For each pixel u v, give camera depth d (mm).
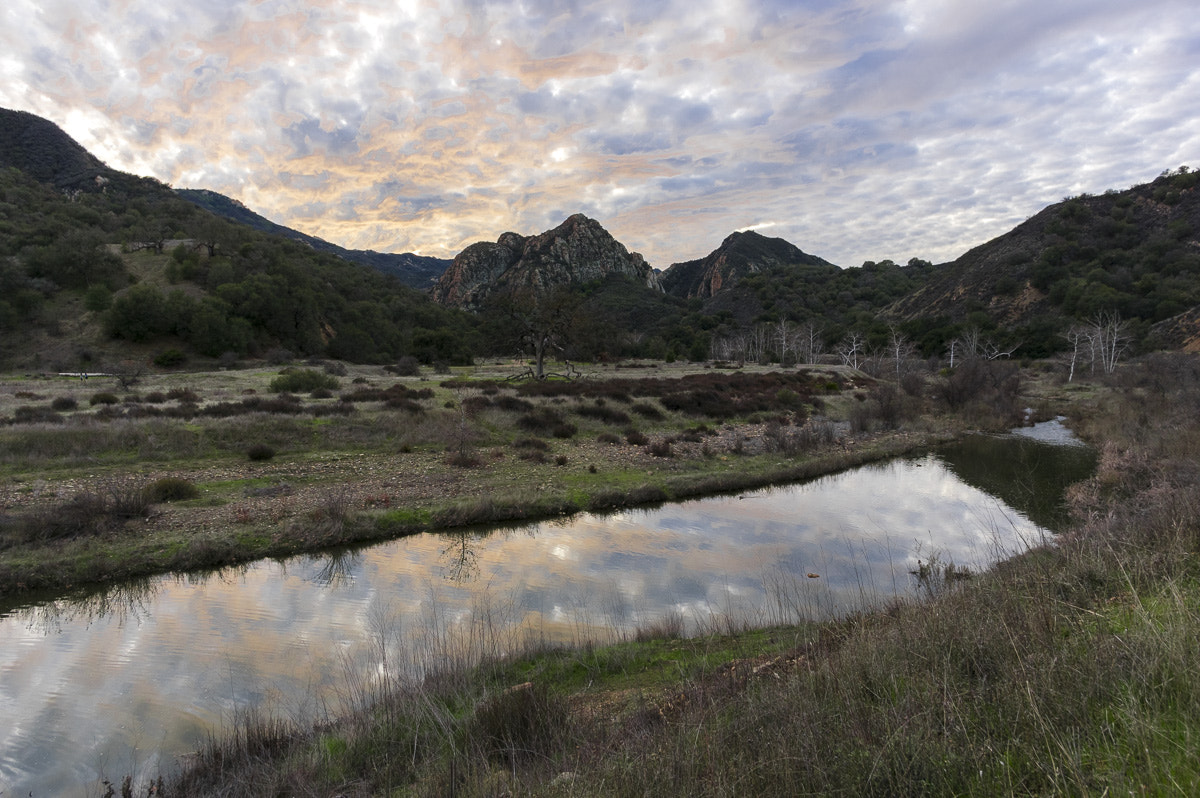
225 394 32031
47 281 68812
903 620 5223
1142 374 40344
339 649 8383
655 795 2945
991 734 2941
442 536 13898
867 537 13414
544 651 7680
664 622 8594
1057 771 2346
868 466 21812
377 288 109500
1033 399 40750
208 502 14750
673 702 5074
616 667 6957
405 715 5344
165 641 8766
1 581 10523
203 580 11281
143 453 18641
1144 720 2568
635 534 13922
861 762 2875
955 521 14602
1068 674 3184
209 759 5383
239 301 67250
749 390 40531
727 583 10750
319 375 34656
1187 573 4738
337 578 11320
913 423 30578
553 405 29375
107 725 6684
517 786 3479
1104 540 5840
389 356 75562
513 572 11516
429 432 23328
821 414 34344
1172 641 3107
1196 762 2320
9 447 17438
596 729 4703
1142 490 13969
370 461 19859
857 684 3980
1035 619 4137
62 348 57594
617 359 77312
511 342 43812
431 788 3852
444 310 112562
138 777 5754
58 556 11312
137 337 59906
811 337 84312
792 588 10359
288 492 15969
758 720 3699
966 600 5238
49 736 6496
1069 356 59750
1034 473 19797
